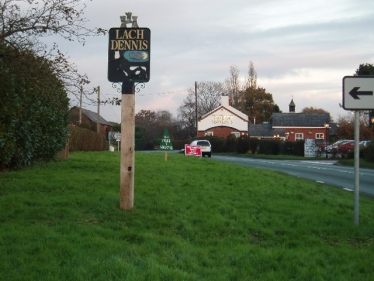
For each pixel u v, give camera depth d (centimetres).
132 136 858
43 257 545
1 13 849
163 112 10419
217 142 6028
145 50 859
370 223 855
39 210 798
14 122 1198
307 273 558
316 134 7475
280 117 7675
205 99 9625
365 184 1712
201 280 511
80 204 869
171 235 711
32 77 880
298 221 845
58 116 1664
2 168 1315
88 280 479
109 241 634
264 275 553
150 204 909
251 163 2984
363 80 833
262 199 1073
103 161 1847
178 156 2770
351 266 600
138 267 525
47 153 1684
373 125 4700
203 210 892
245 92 9531
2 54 846
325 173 2200
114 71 859
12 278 477
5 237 625
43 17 867
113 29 866
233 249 653
